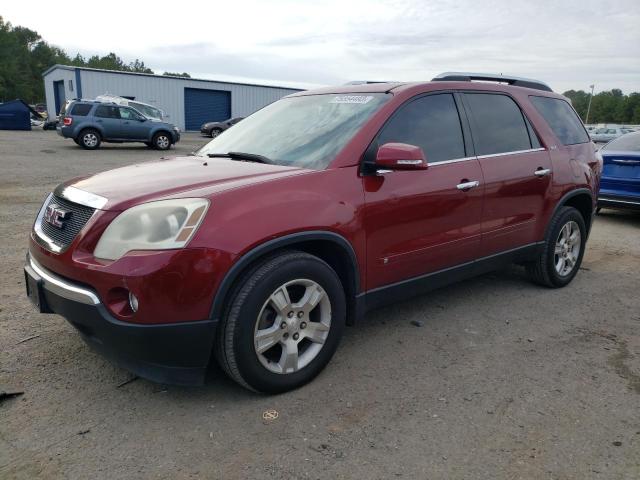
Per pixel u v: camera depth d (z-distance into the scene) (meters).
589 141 5.55
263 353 3.04
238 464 2.54
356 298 3.45
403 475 2.48
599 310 4.68
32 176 12.02
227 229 2.77
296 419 2.91
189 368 2.85
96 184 3.21
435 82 4.09
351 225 3.27
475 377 3.42
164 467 2.50
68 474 2.44
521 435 2.81
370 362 3.59
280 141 3.83
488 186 4.18
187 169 3.44
